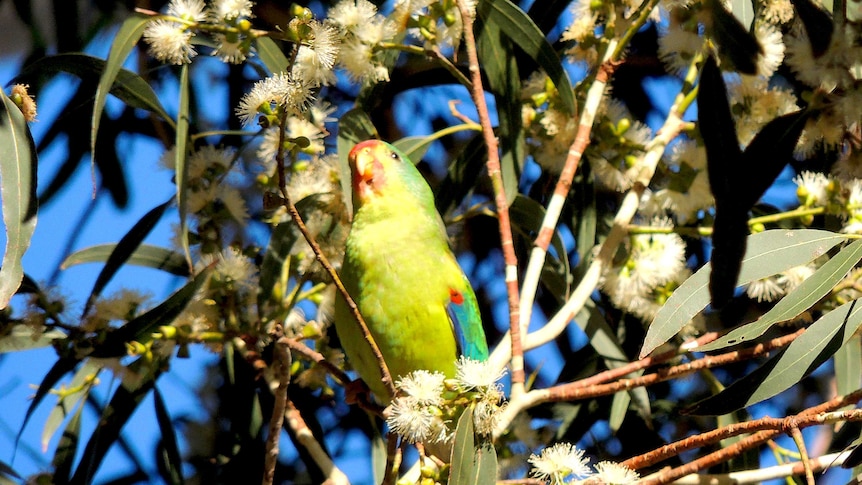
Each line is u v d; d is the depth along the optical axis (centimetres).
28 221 582
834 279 565
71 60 718
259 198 821
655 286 699
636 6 700
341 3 664
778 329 818
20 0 855
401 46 661
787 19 663
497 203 601
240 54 614
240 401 810
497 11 691
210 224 729
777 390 580
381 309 685
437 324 684
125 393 750
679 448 561
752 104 680
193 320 703
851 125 609
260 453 804
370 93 730
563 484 533
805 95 603
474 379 528
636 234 696
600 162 727
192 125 912
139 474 862
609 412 778
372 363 677
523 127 712
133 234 707
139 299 676
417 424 514
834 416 521
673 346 762
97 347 661
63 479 742
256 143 823
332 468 709
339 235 737
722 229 529
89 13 870
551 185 792
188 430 864
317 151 722
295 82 559
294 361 762
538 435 759
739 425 545
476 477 527
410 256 689
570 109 689
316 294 745
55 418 743
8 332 659
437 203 783
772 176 544
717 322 814
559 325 643
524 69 793
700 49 646
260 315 705
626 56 873
